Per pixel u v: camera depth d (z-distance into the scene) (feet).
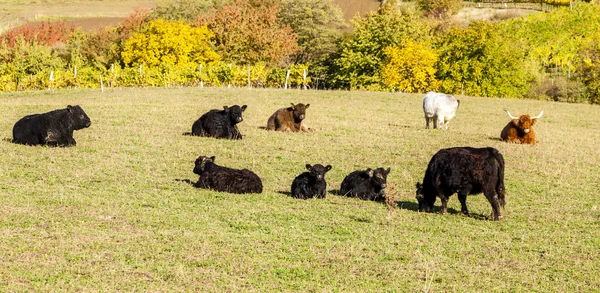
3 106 103.81
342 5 356.38
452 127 103.65
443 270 36.63
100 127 84.48
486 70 188.03
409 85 180.14
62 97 129.29
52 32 293.84
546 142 91.50
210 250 37.83
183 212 46.19
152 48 205.77
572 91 184.34
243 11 247.50
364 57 197.98
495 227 46.70
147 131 82.64
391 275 35.32
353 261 37.37
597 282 35.76
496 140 89.81
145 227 41.96
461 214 49.85
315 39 266.16
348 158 72.18
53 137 69.51
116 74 168.96
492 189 47.55
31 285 31.40
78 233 39.88
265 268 35.35
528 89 191.93
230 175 53.72
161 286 32.09
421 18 297.33
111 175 58.34
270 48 234.58
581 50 217.97
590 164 76.07
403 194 57.62
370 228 44.60
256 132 85.97
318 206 50.44
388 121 106.32
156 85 168.76
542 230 46.60
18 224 41.24
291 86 184.44
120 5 433.89
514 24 253.85
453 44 193.06
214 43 225.56
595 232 46.75
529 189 61.26
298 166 67.41
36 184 53.21
